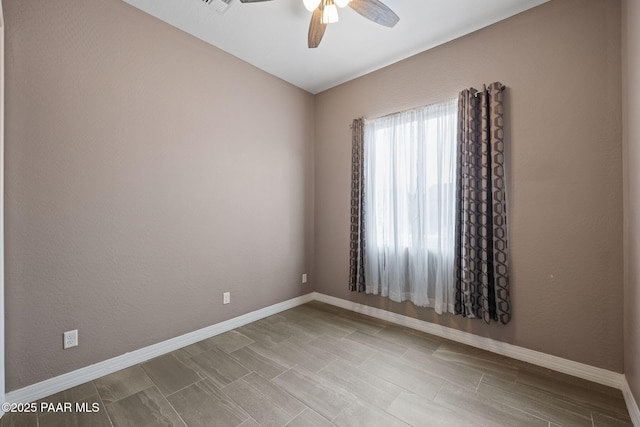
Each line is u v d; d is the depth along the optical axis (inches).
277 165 133.2
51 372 74.1
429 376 81.7
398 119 117.4
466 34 100.8
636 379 64.9
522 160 89.5
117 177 85.2
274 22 95.8
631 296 69.1
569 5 82.5
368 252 126.7
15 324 69.2
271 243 130.8
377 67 124.3
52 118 74.0
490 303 93.4
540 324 87.1
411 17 92.4
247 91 120.3
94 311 81.1
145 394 73.8
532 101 88.0
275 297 132.9
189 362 89.4
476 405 69.8
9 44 68.1
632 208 68.1
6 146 67.7
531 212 88.1
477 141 95.3
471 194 94.7
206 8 89.3
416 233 111.1
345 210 138.6
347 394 73.7
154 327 93.2
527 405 69.8
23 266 70.2
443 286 104.8
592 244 79.4
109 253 83.8
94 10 80.7
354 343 102.0
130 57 87.6
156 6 88.3
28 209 70.9
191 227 102.6
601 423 64.2
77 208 78.1
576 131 81.5
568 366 82.8
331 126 143.8
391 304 122.6
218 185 110.5
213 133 108.7
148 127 91.5
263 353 95.0
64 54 75.8
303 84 140.7
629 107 69.8
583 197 80.5
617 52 76.2
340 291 141.0
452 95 104.0
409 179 113.9
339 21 94.5
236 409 68.2
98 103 81.5
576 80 81.6
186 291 101.3
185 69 100.5
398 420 64.7
